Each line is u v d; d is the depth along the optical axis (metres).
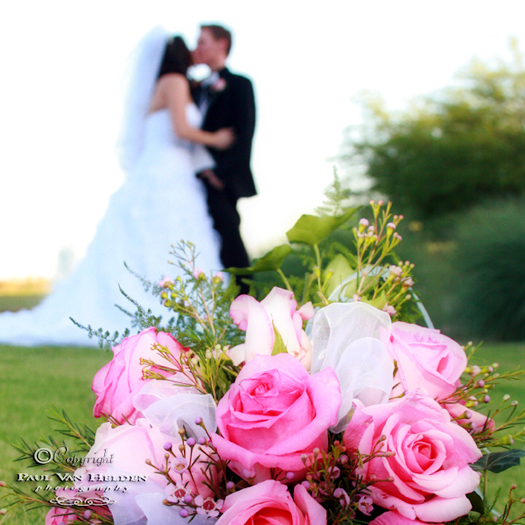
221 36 4.46
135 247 3.92
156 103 4.17
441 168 14.60
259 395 0.64
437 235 13.92
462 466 0.67
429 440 0.68
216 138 4.28
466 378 0.89
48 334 3.89
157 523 0.69
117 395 0.76
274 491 0.64
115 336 0.87
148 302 3.63
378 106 15.62
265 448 0.63
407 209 14.45
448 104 15.86
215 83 4.45
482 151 14.74
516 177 14.46
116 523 0.71
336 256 0.98
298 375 0.66
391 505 0.66
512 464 0.77
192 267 0.97
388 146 15.23
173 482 0.69
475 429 0.81
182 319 0.95
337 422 0.71
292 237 0.95
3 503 1.09
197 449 0.72
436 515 0.64
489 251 6.88
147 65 4.14
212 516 0.67
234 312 0.78
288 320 0.75
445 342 0.78
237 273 0.97
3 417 1.75
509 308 6.43
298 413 0.62
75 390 2.21
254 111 4.46
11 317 4.21
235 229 4.27
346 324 0.77
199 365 0.79
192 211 4.04
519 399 2.29
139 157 4.12
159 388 0.76
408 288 0.91
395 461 0.66
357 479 0.68
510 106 15.72
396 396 0.73
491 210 8.34
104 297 3.92
